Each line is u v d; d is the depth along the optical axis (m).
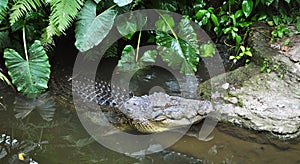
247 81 4.75
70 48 5.16
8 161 4.31
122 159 4.31
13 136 4.51
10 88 4.88
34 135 4.51
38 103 4.76
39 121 4.62
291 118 4.44
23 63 4.76
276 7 5.04
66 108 4.70
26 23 4.97
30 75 4.76
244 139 4.40
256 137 4.40
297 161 4.24
